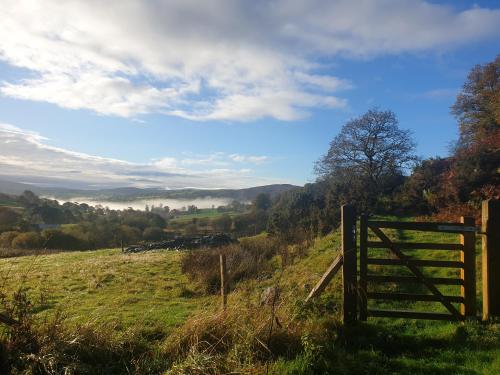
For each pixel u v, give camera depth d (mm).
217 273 17344
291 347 7023
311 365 6402
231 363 6242
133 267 23031
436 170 34375
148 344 7430
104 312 11422
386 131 44969
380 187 42438
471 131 47750
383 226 8766
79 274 20641
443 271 12398
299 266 16172
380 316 8672
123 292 15797
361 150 45500
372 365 6613
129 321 9812
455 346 7410
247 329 7195
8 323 6383
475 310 8500
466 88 50188
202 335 7176
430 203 30750
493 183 27109
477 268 12078
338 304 9891
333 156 46875
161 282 18297
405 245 8750
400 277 8734
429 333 8125
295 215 44375
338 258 8891
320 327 8000
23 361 5938
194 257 21422
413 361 6797
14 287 15641
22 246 50625
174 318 10094
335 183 44125
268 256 21859
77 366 6082
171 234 70375
